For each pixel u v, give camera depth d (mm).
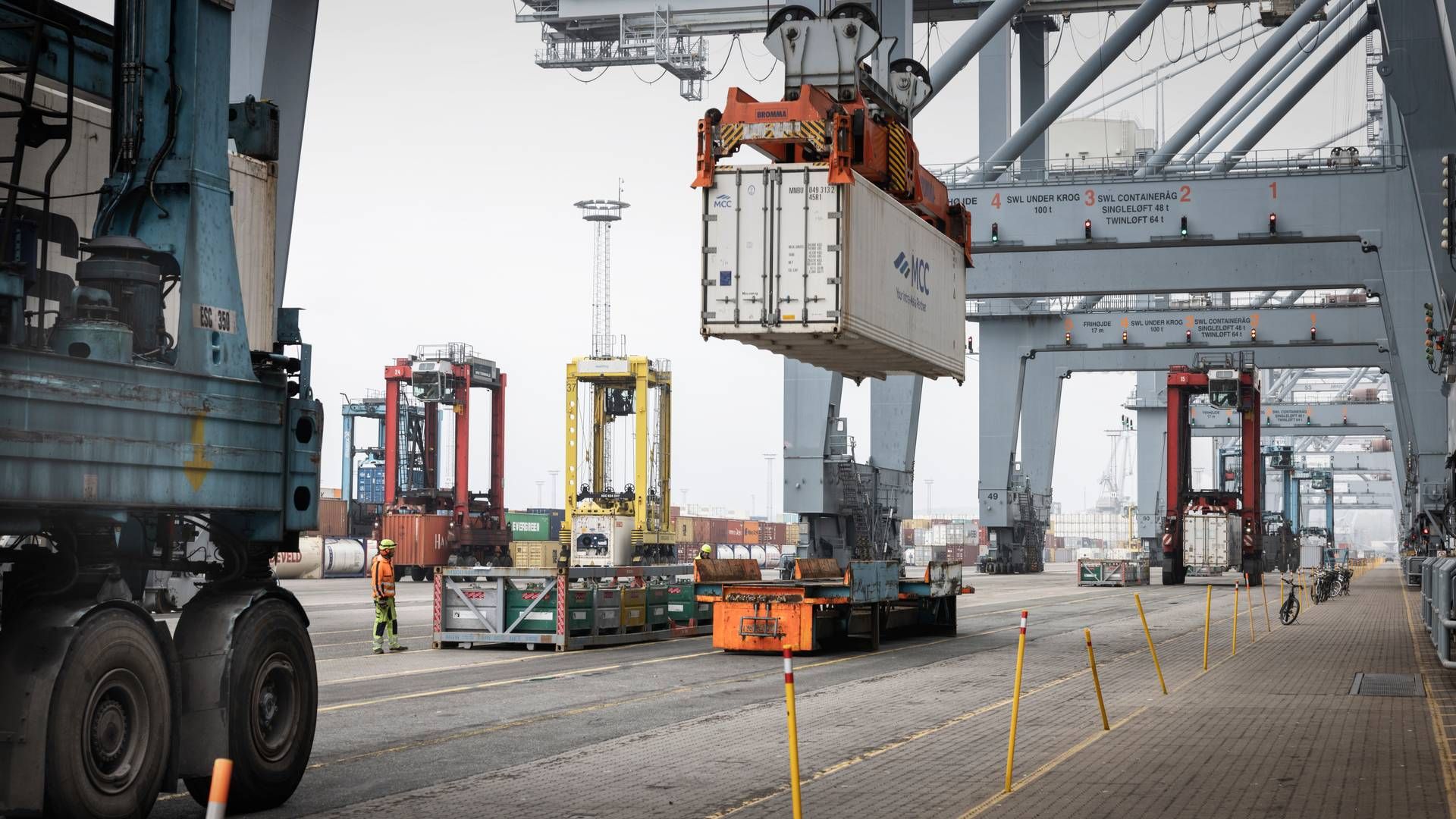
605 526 58062
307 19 30969
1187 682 18844
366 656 22703
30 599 8289
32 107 8820
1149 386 100875
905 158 23766
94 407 8070
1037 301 77688
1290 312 68875
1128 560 68188
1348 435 107625
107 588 8609
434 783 10852
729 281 20594
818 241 20266
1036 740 13250
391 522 64938
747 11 56875
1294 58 61906
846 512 55812
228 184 9648
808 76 21797
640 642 26016
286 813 9633
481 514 71000
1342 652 24031
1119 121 75000
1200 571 66125
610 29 59875
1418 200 35562
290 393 10281
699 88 62094
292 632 9938
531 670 20375
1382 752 12492
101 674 8164
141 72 9312
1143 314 73375
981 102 69500
